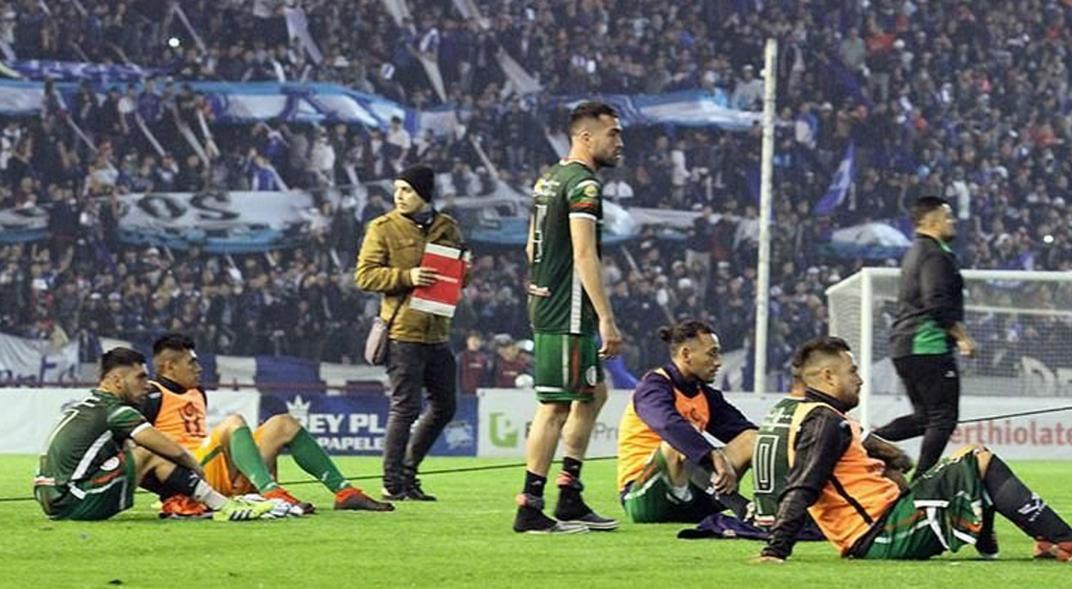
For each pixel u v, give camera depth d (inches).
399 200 1346.0
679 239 4037.9
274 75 4119.1
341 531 1032.2
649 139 4261.8
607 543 965.2
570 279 1005.2
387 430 1350.9
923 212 1321.4
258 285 3678.6
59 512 1078.4
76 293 3624.5
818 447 850.8
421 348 1341.0
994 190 4293.8
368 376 3656.5
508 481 1727.4
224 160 3978.8
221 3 4173.2
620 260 4015.8
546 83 4288.9
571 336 1009.5
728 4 4434.1
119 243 3818.9
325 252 3890.3
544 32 4330.7
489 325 3757.4
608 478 1784.0
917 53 4473.4
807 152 4229.8
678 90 4311.0
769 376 3782.0
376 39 4242.1
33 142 3905.0
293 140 4037.9
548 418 1023.6
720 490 1047.6
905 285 1322.6
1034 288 2514.8
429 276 1334.9
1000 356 2507.4
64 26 4045.3
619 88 4301.2
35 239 3767.2
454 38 4256.9
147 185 3890.3
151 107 3983.8
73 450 1074.7
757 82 4338.1
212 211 3887.8
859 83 4407.0
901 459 962.7
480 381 3304.6
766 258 3061.0
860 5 4478.3
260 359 3624.5
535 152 4185.5
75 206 3791.8
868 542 858.1
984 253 4178.2
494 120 4185.5
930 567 824.3
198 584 756.6
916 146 4301.2
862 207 4190.5
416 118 4192.9
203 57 4114.2
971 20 4517.7
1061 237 4234.7
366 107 4141.2
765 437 928.3
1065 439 2522.1
